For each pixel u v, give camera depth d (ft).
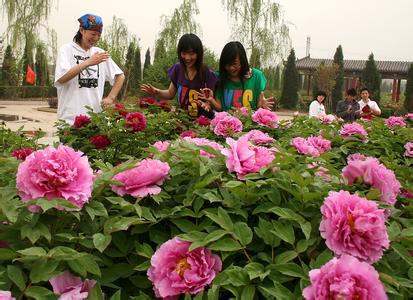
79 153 4.10
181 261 3.98
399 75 132.77
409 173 7.23
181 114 13.19
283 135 11.58
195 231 4.12
